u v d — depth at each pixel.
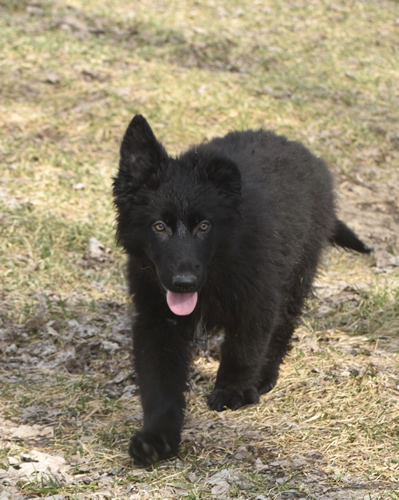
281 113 19.84
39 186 15.68
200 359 10.52
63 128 18.08
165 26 23.83
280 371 9.98
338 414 8.48
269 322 8.80
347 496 6.77
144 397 8.02
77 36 22.70
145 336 8.45
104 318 11.57
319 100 20.86
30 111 18.72
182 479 7.24
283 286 9.38
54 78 20.11
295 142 10.67
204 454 7.80
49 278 12.62
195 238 7.87
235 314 8.59
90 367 10.26
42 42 21.80
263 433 8.19
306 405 8.81
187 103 19.73
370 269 13.98
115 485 7.15
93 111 18.83
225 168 8.06
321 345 10.66
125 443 8.12
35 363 10.33
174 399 8.02
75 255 13.45
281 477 7.21
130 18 23.98
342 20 25.86
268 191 8.97
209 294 8.56
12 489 7.00
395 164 18.45
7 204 14.66
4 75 20.20
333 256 14.44
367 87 21.81
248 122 19.22
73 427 8.55
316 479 7.15
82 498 6.86
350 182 17.50
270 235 8.59
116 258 13.59
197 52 22.45
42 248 13.31
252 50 23.12
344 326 11.35
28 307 11.60
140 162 8.14
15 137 17.45
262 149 9.77
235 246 8.23
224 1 26.34
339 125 19.66
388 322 11.27
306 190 9.98
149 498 6.88
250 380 9.18
